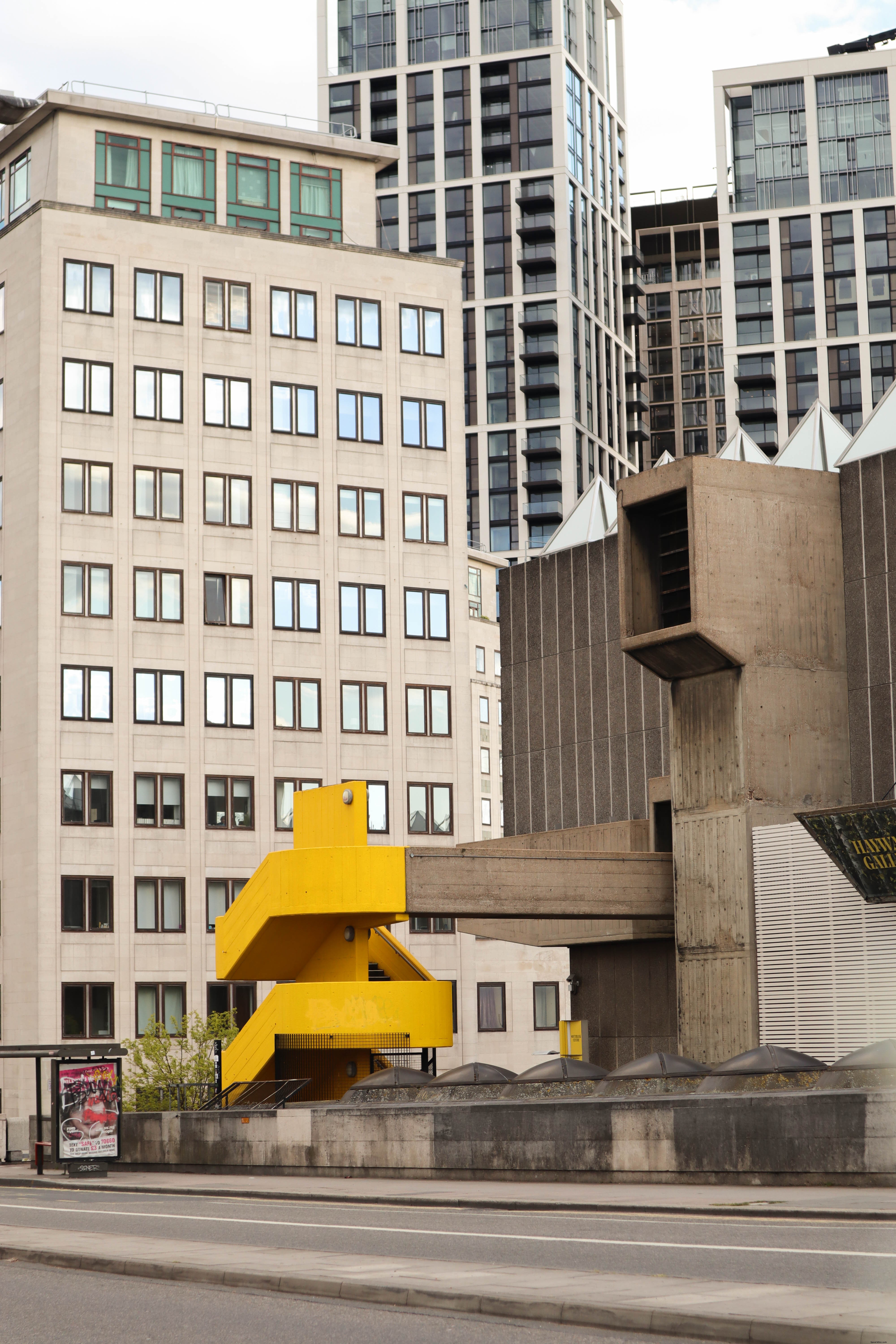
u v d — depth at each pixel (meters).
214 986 64.62
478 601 116.19
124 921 63.66
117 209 71.25
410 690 70.56
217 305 69.19
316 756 68.19
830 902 29.91
